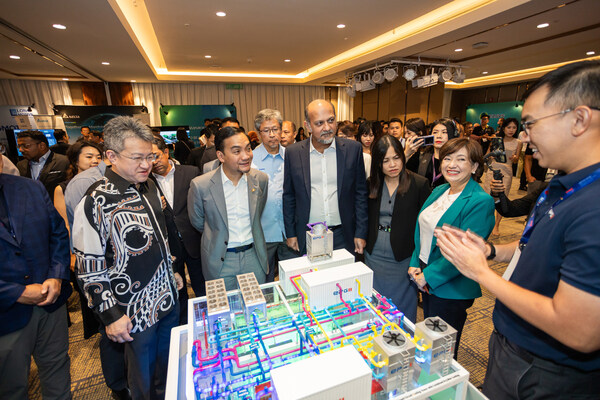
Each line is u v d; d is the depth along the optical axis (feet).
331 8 12.84
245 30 15.38
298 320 3.54
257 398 2.65
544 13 12.66
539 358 2.45
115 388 5.09
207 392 2.69
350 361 2.57
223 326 3.47
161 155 6.47
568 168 2.26
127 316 3.87
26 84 24.11
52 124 20.79
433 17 15.65
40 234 4.25
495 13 12.60
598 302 1.80
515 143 12.09
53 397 4.73
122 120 3.65
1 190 3.99
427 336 2.87
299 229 6.38
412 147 7.52
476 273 2.40
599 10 12.41
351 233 6.30
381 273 5.76
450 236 2.60
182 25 14.40
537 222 2.61
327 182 6.29
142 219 3.99
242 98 30.55
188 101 28.89
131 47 15.29
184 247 6.89
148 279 4.07
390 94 23.22
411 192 5.45
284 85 31.86
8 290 3.78
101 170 5.74
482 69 27.43
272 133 6.95
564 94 2.04
